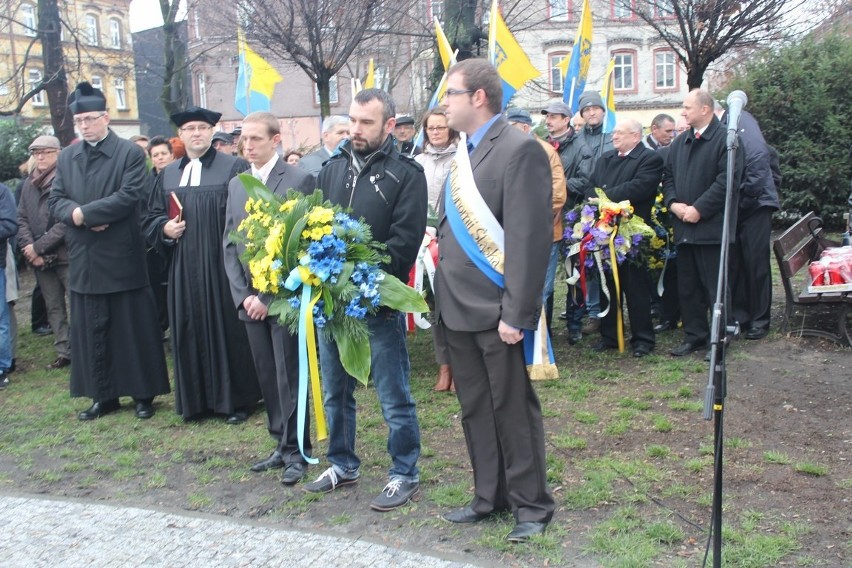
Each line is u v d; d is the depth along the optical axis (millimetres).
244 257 4129
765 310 6785
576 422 5207
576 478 4348
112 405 6043
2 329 6871
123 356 5781
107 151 5676
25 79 16984
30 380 7074
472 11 12156
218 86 27641
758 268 6730
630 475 4336
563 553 3559
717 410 2969
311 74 11195
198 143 5492
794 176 11938
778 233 12188
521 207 3439
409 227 4039
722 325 3021
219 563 3629
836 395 5367
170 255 5594
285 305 3945
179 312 5500
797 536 3621
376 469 4664
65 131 13648
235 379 5570
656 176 6551
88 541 3904
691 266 6480
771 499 3998
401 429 4137
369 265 3836
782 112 11961
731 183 3254
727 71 14867
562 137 7324
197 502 4320
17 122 15430
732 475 4285
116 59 17766
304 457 4266
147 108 32844
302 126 28828
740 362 6188
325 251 3754
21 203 7566
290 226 3809
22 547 3867
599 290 7043
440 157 6062
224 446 5168
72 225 5609
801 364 6043
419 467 4602
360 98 4031
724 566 3387
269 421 4723
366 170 4078
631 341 6879
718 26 11312
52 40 13430
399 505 4109
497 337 3572
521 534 3656
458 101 3594
